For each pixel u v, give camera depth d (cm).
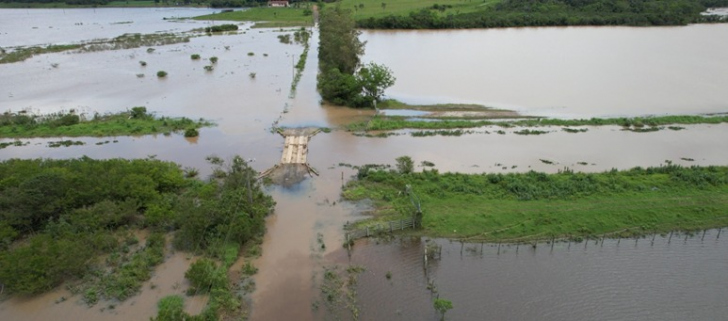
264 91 7062
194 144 5156
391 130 5525
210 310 2641
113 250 3209
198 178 4350
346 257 3206
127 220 3547
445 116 5975
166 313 2450
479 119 5875
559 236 3425
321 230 3500
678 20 12525
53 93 7000
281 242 3362
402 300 2833
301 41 11069
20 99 6719
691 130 5478
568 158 4781
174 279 2978
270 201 3731
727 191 3900
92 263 3073
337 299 2828
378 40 11194
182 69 8412
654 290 2934
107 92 7050
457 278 3025
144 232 3462
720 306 2812
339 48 7381
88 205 3619
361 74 6625
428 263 3156
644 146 5059
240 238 3269
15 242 3316
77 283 2936
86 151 4978
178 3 19325
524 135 5375
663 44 10125
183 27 13638
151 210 3525
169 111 6200
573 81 7375
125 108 6325
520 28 12756
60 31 12975
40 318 2656
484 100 6538
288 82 7550
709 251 3278
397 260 3186
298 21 14262
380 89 6525
